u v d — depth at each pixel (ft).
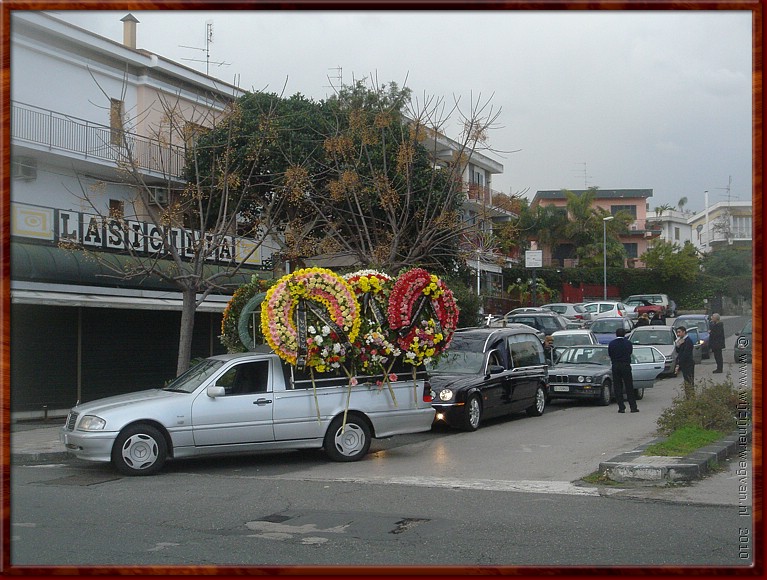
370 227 79.30
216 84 86.58
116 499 31.32
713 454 35.47
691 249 157.07
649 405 64.39
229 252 80.79
